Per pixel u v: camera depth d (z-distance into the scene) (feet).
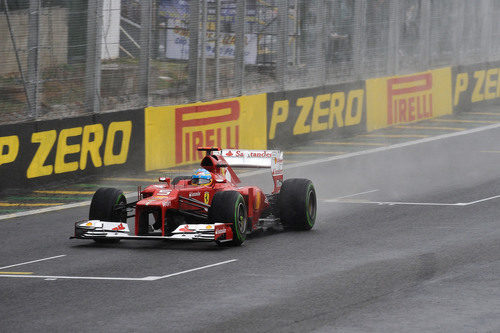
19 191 234.79
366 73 352.08
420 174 257.75
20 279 138.31
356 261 147.74
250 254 153.69
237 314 114.21
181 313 114.93
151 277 136.77
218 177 167.12
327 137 335.67
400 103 367.25
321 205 211.00
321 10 329.52
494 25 416.26
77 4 248.52
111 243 166.91
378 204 210.79
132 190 239.50
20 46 234.99
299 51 323.16
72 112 249.55
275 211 180.04
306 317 112.57
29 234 182.09
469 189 229.25
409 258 149.89
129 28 265.34
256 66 309.22
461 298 122.21
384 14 357.61
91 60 254.06
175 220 162.61
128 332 106.32
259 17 307.58
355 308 117.08
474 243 162.09
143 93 271.28
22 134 234.79
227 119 296.51
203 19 286.66
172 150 279.49
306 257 151.33
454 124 367.45
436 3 383.04
